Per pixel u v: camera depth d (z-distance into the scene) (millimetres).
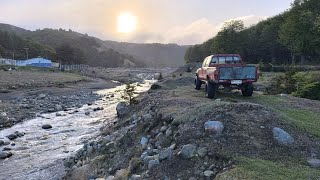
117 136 14125
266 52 94375
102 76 125750
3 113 29047
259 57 95750
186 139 9398
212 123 9414
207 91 17109
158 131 11516
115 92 60750
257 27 106062
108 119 26172
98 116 29141
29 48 177375
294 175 7211
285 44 69625
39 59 134750
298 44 62594
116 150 12297
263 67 61062
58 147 18047
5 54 162875
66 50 176375
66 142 19156
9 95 46125
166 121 11688
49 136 21031
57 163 14695
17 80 63781
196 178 7902
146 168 9203
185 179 8023
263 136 9141
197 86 21656
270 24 95938
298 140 9172
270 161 8047
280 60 89000
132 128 13570
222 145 8688
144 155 9953
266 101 16031
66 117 29109
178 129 10375
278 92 24594
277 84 25766
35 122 26562
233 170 7391
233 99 15820
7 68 92688
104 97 50219
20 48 178875
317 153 8688
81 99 46125
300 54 68312
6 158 16109
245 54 97125
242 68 16297
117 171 10148
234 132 9203
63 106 36812
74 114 31047
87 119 27594
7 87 53469
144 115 14156
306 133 9656
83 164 12609
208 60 19609
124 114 20188
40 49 179000
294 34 63219
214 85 16672
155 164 8883
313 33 59781
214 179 7391
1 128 23875
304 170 7602
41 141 19641
